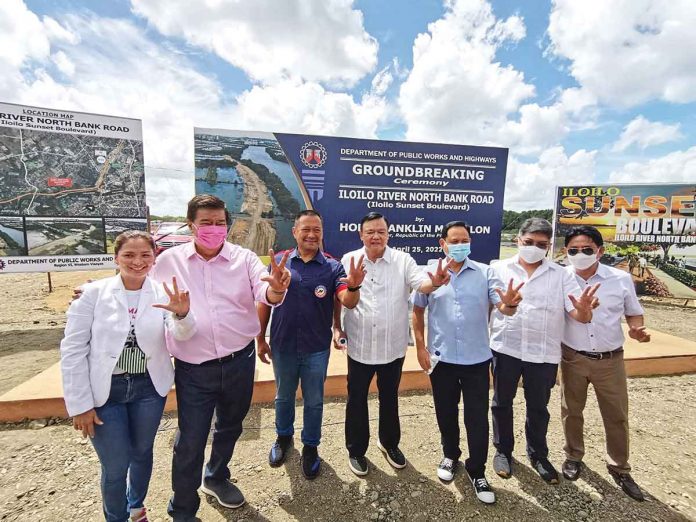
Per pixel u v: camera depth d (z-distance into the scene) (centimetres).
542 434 256
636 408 360
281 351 247
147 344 183
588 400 376
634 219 869
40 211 545
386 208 491
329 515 225
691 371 440
